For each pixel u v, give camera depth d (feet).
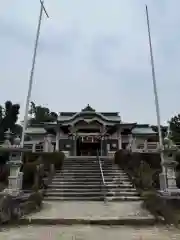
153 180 51.34
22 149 42.22
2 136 127.34
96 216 30.48
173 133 104.78
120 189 47.47
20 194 38.19
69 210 34.55
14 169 41.45
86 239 22.54
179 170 58.44
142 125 120.47
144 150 75.92
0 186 52.01
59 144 102.73
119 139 103.50
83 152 104.73
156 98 52.65
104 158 69.56
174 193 37.68
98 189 47.73
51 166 58.18
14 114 138.41
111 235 23.91
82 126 102.22
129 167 60.18
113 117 115.14
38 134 111.04
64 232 25.00
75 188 48.78
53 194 45.78
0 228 26.76
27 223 28.66
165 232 25.16
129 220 28.66
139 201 42.06
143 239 22.57
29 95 50.83
